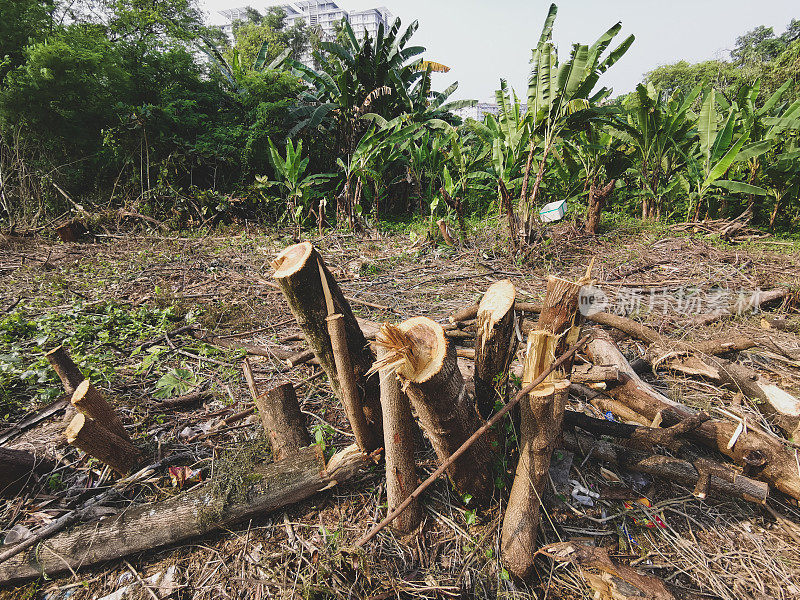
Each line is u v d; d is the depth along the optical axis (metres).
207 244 8.43
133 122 10.29
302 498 2.15
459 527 2.04
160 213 10.01
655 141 9.28
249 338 4.17
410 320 1.89
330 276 2.13
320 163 14.17
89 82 9.61
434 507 2.15
